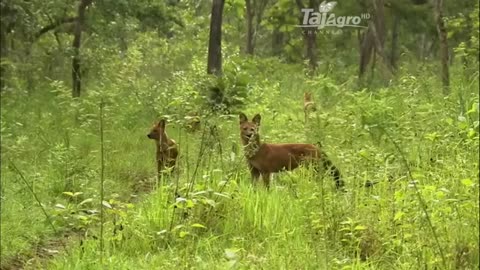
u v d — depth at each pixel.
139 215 9.30
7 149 15.89
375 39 27.48
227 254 7.15
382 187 9.48
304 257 7.81
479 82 18.81
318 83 20.61
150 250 8.68
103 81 25.03
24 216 10.88
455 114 13.35
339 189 9.74
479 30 27.98
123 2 26.66
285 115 17.48
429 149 11.13
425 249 7.46
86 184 12.77
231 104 18.08
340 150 11.72
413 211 8.25
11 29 27.11
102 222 8.57
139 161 15.26
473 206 7.44
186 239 8.61
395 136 12.70
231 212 9.28
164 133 12.97
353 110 14.95
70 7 26.66
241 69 19.75
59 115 20.42
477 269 6.91
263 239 8.80
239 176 11.14
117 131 18.39
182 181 11.16
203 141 11.27
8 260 9.33
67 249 9.45
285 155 11.30
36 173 13.12
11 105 22.89
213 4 20.12
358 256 7.73
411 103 15.23
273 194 9.84
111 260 8.09
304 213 9.11
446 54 19.38
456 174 9.22
